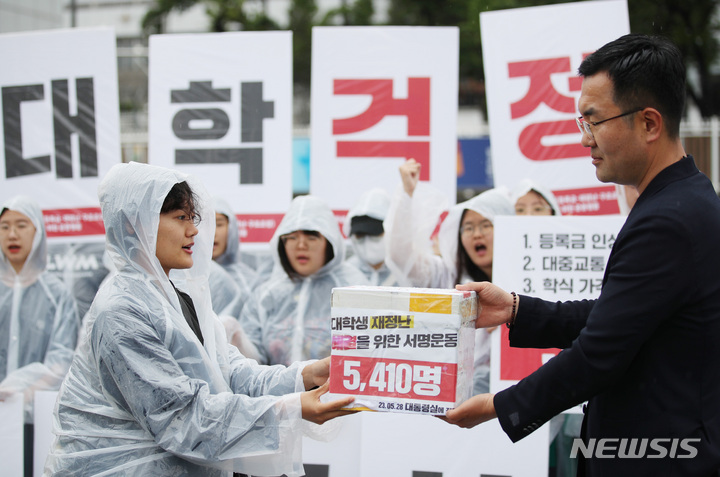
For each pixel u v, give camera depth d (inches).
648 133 65.1
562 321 78.6
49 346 137.6
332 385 68.5
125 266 70.3
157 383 65.4
